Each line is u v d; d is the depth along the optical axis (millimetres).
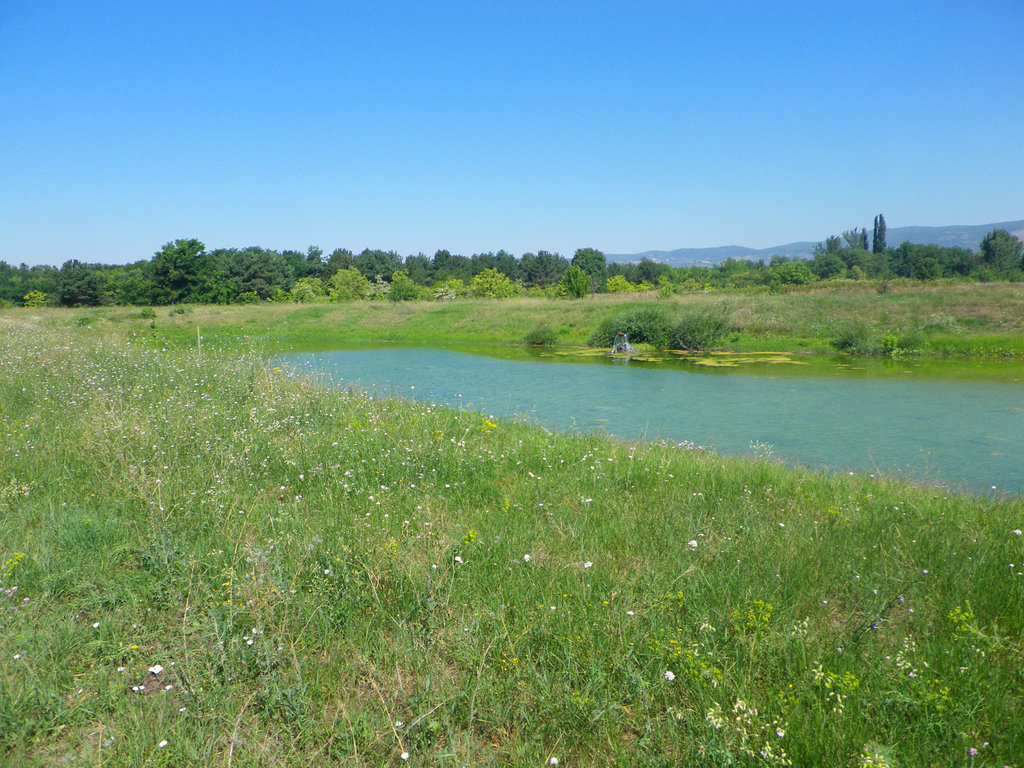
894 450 10344
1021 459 9766
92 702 3193
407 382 18406
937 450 10336
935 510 6137
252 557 4422
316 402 9977
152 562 4441
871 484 7332
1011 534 5359
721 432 11727
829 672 3277
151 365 12484
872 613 3928
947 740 2885
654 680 3326
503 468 7211
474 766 2836
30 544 4684
